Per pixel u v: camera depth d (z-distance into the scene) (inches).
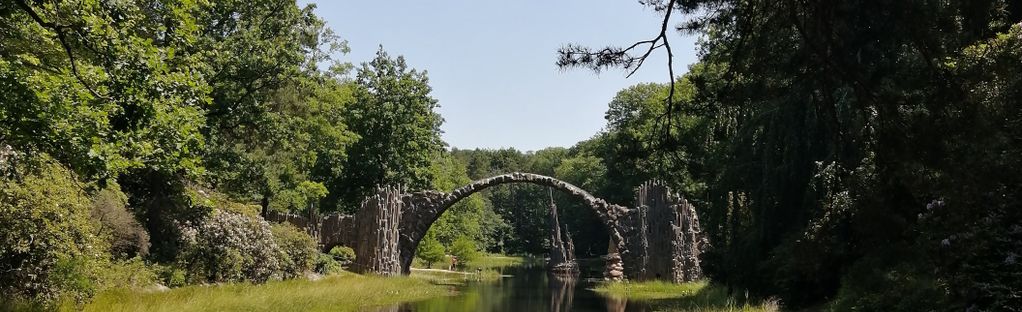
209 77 1045.8
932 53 401.7
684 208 1637.6
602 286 1627.7
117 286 761.0
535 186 4734.3
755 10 434.9
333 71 1387.8
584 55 417.1
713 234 1229.1
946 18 398.9
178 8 575.8
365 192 2161.7
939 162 383.6
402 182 2156.7
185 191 901.8
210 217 1057.5
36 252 622.2
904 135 390.6
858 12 396.5
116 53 488.4
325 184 2124.8
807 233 685.3
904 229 470.9
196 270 1016.9
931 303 515.2
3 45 511.5
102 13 481.7
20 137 473.7
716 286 1131.3
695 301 1053.8
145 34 659.4
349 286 1183.6
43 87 457.4
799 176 836.0
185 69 585.0
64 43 464.4
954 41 418.0
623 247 1694.1
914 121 388.5
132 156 529.7
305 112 1378.0
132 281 802.2
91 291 666.2
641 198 1694.1
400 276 1647.4
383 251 1684.3
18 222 602.2
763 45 443.2
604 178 2965.1
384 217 1699.1
